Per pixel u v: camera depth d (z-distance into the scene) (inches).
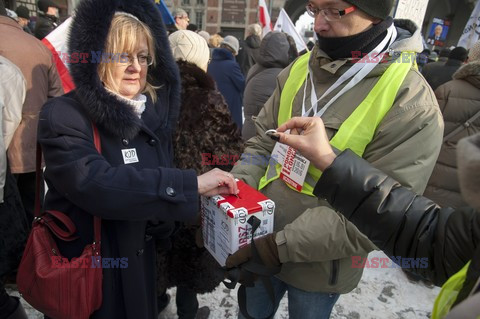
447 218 25.4
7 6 450.3
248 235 40.1
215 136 53.2
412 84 37.7
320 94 44.5
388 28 39.9
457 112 89.0
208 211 46.0
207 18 1170.0
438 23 716.7
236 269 39.6
